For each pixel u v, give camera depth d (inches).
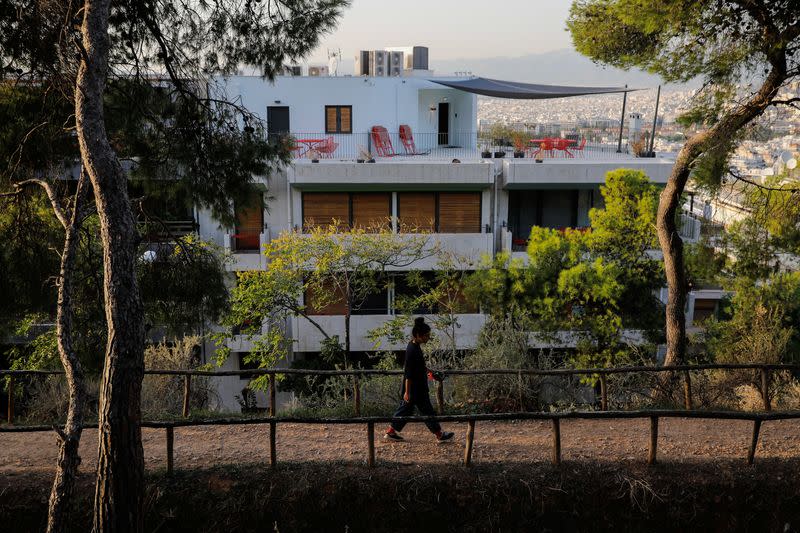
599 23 514.9
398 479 354.0
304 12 487.8
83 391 291.4
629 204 681.0
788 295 662.5
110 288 294.2
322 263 794.8
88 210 331.3
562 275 645.3
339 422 359.6
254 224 1032.8
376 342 807.7
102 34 307.0
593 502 348.8
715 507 346.3
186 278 530.0
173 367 606.2
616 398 506.6
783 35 427.8
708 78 475.5
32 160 460.8
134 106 476.7
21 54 408.2
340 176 983.0
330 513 349.1
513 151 1182.9
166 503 347.6
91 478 362.9
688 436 405.4
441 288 905.5
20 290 486.3
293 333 991.6
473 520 346.9
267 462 374.9
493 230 1037.2
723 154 476.7
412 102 1208.2
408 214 1023.6
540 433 412.5
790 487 348.8
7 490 352.2
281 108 1171.9
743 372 513.0
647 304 687.7
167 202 554.9
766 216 564.4
